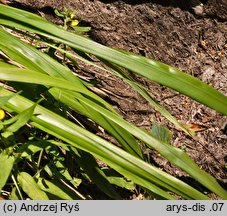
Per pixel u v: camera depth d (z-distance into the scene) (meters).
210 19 1.40
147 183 0.70
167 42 1.31
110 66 0.85
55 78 0.70
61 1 1.31
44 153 0.89
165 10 1.39
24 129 0.82
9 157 0.70
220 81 1.24
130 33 1.30
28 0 1.27
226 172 1.05
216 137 1.12
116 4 1.36
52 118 0.71
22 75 0.69
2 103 0.66
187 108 1.17
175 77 0.76
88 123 1.01
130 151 0.79
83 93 0.77
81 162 0.82
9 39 0.77
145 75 0.76
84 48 0.76
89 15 1.31
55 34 0.76
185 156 0.73
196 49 1.31
